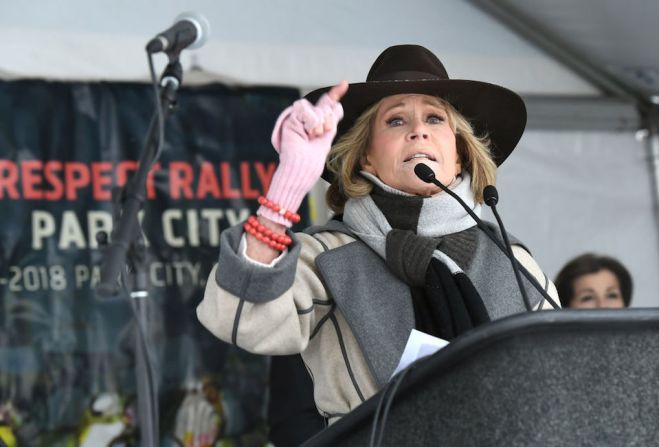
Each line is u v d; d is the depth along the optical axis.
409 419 2.11
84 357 5.45
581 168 6.68
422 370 2.05
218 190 5.83
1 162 5.51
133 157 5.71
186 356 5.62
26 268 5.45
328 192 3.32
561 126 6.64
